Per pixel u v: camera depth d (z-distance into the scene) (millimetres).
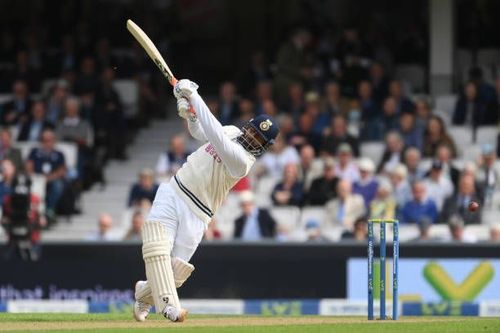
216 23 90938
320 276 62500
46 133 73250
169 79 35469
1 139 73250
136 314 36781
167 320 37375
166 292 34406
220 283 62875
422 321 37219
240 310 61250
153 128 82750
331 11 87875
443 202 67000
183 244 34875
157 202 34906
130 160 79312
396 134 71438
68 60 83875
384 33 85938
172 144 72500
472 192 66688
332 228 66062
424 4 86812
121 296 63469
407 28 86562
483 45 84500
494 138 74625
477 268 62062
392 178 67500
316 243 62688
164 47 85125
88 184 76375
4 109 79688
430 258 62219
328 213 66688
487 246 62062
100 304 60688
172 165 72250
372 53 82562
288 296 62625
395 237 36844
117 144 78625
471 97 75875
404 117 73188
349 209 66000
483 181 68312
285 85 78875
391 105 74500
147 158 79562
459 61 84312
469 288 62031
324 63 81375
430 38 83188
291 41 79750
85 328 34094
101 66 82125
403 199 66812
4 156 72500
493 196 68500
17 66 83750
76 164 75250
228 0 90875
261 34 90500
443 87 82875
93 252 63938
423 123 73812
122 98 82062
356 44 82125
